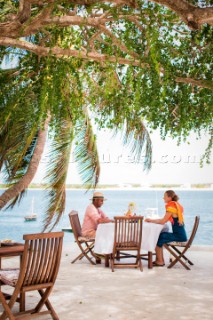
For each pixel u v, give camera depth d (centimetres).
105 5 587
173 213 862
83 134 1260
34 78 789
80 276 775
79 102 766
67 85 735
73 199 8769
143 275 789
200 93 740
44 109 732
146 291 669
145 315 548
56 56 737
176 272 819
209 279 758
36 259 495
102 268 851
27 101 905
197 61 697
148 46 634
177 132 789
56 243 513
